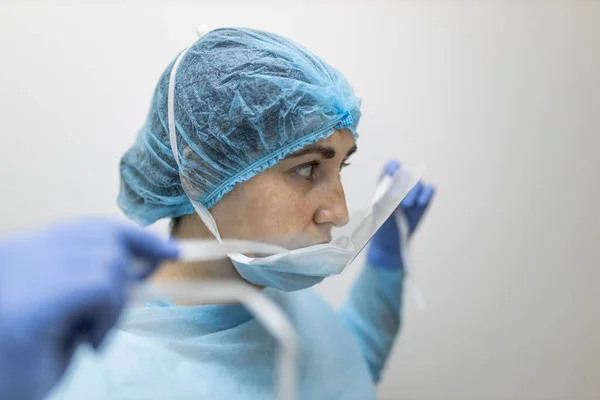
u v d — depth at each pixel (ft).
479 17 3.51
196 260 2.23
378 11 3.43
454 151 3.62
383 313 3.30
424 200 3.23
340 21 3.42
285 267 2.03
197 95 2.14
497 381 3.83
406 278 3.47
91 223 1.04
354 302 3.37
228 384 2.08
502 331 3.81
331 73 2.29
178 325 2.19
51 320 0.86
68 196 3.23
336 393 2.59
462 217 3.71
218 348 2.18
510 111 3.62
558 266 3.76
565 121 3.65
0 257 0.94
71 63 3.14
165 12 3.23
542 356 3.81
